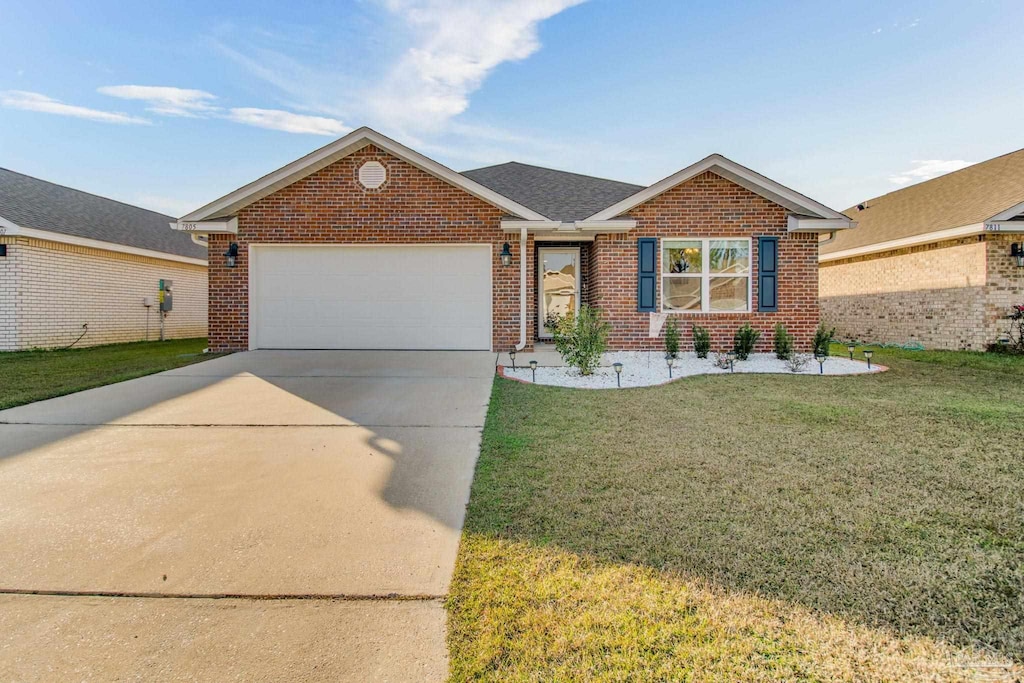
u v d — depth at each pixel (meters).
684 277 10.45
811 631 2.03
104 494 3.52
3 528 3.03
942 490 3.43
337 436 4.92
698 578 2.41
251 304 10.44
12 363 9.58
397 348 10.52
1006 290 11.77
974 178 14.11
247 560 2.69
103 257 14.48
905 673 1.80
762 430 4.95
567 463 4.04
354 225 10.37
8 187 13.73
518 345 10.46
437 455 4.37
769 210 10.34
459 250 10.46
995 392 6.77
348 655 1.98
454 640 2.05
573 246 12.63
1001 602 2.20
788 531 2.87
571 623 2.12
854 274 15.84
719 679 1.79
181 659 1.97
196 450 4.49
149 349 12.90
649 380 7.84
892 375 8.27
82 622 2.20
